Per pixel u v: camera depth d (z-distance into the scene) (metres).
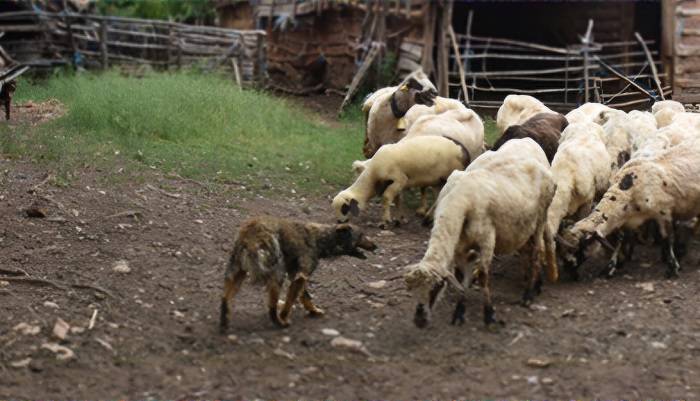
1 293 6.89
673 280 7.42
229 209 8.70
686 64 13.59
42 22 16.11
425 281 6.48
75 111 10.98
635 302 7.06
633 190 7.52
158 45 16.75
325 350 6.49
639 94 13.80
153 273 7.35
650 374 6.24
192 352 6.43
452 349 6.50
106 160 9.53
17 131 10.02
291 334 6.66
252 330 6.70
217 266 7.57
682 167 7.56
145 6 26.67
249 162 10.16
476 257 6.94
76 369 6.20
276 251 6.57
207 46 16.83
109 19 16.28
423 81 9.88
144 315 6.82
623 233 7.64
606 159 8.02
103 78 13.69
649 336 6.61
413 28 14.86
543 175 6.98
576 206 7.82
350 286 7.36
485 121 12.65
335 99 16.67
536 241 7.07
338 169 10.20
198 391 6.07
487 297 6.74
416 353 6.46
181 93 11.91
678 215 7.61
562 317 6.89
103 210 8.28
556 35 16.64
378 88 15.20
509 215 6.78
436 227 6.66
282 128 12.00
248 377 6.20
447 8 13.88
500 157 7.01
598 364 6.34
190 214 8.45
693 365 6.32
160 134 10.77
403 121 9.72
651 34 15.82
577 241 7.42
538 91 13.59
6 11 17.27
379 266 7.71
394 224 8.66
